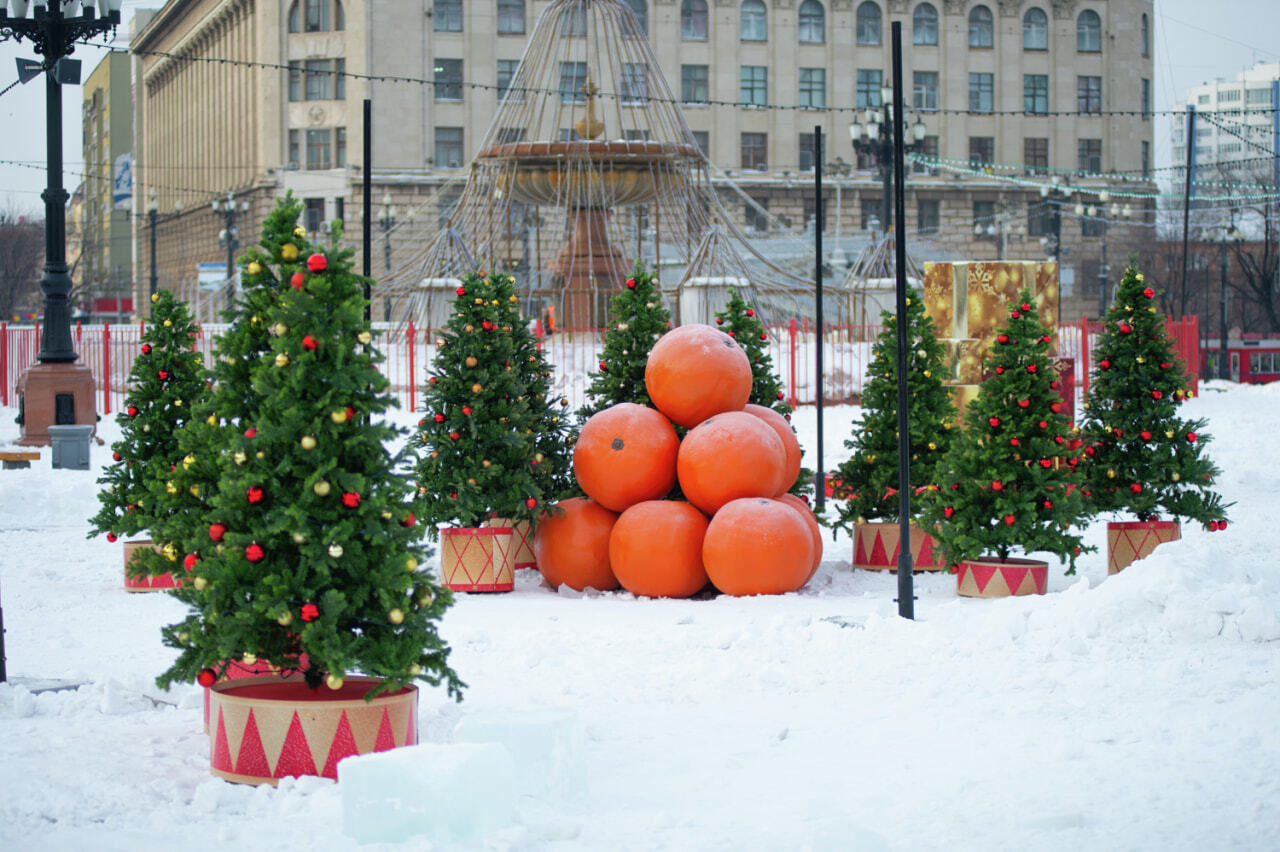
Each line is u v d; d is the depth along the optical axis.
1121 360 14.70
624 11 36.34
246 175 72.56
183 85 87.69
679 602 13.04
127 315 81.50
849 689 9.20
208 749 7.75
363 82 67.69
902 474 11.71
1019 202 77.50
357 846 5.89
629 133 70.44
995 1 76.81
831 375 35.75
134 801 6.64
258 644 7.21
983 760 7.30
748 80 73.94
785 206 73.69
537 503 13.79
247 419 7.71
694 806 6.62
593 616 12.20
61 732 8.06
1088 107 78.50
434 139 69.00
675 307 36.06
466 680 9.55
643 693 9.12
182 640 7.46
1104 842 5.89
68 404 26.03
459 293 14.32
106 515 13.48
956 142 76.62
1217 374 56.78
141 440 13.46
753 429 13.33
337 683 6.95
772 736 7.99
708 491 13.25
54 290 25.97
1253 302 73.75
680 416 13.92
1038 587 12.92
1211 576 10.88
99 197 110.06
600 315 36.94
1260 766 7.02
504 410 14.02
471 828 6.03
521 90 36.50
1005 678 9.29
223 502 7.31
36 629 11.41
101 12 22.11
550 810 6.50
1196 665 9.55
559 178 34.72
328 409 7.39
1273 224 68.94
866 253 44.69
